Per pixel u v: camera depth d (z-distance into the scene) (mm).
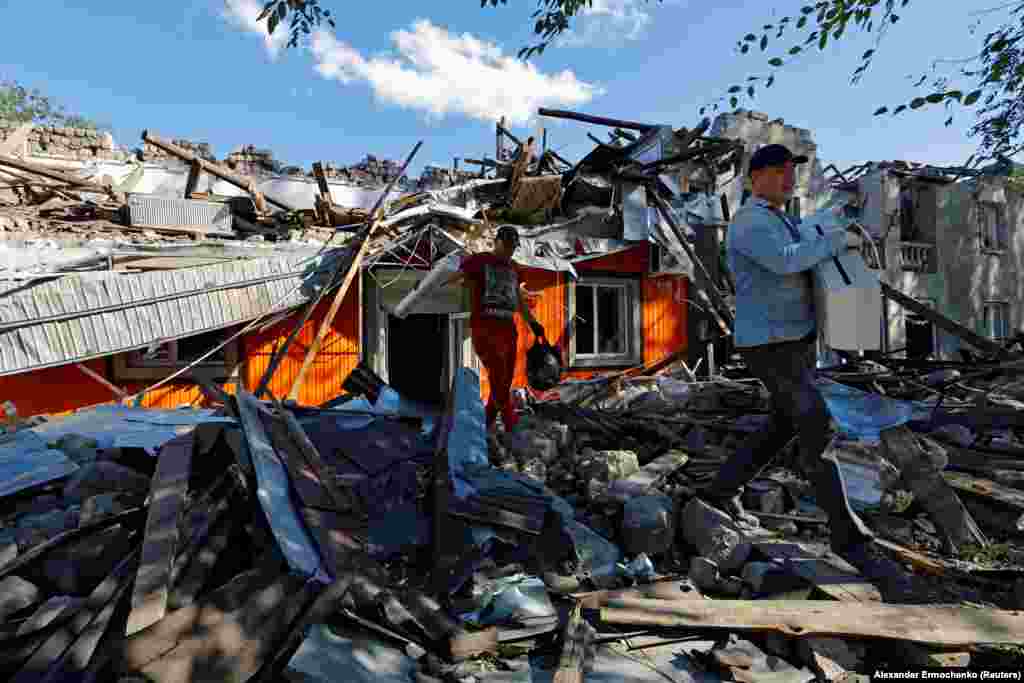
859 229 2570
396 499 2846
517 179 10406
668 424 4941
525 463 3971
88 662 1598
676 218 10719
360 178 13133
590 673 1937
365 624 1999
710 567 2600
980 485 3357
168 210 8359
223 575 2033
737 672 1892
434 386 13695
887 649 2014
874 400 3799
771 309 2533
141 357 7621
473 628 2133
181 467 2430
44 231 7344
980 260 17656
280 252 8008
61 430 3551
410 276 9180
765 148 2676
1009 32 3236
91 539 2148
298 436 2934
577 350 10852
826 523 3137
